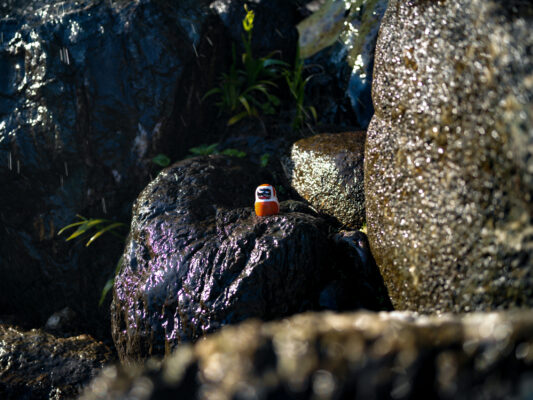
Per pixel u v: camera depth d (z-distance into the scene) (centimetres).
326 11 643
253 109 582
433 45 259
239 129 576
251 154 543
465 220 236
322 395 155
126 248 421
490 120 218
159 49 518
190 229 391
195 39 545
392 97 296
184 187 439
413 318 191
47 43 500
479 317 164
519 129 201
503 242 215
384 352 159
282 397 157
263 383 160
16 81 508
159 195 431
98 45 504
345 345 164
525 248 204
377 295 337
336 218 432
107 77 504
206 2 611
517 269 208
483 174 225
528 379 142
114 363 423
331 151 446
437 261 255
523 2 212
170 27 533
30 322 534
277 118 585
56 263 520
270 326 180
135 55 512
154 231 400
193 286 353
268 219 378
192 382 171
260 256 344
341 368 158
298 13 691
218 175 462
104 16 514
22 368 408
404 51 282
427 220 264
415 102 273
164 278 368
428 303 264
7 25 521
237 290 335
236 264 349
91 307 523
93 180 510
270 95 598
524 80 201
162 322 360
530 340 146
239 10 609
